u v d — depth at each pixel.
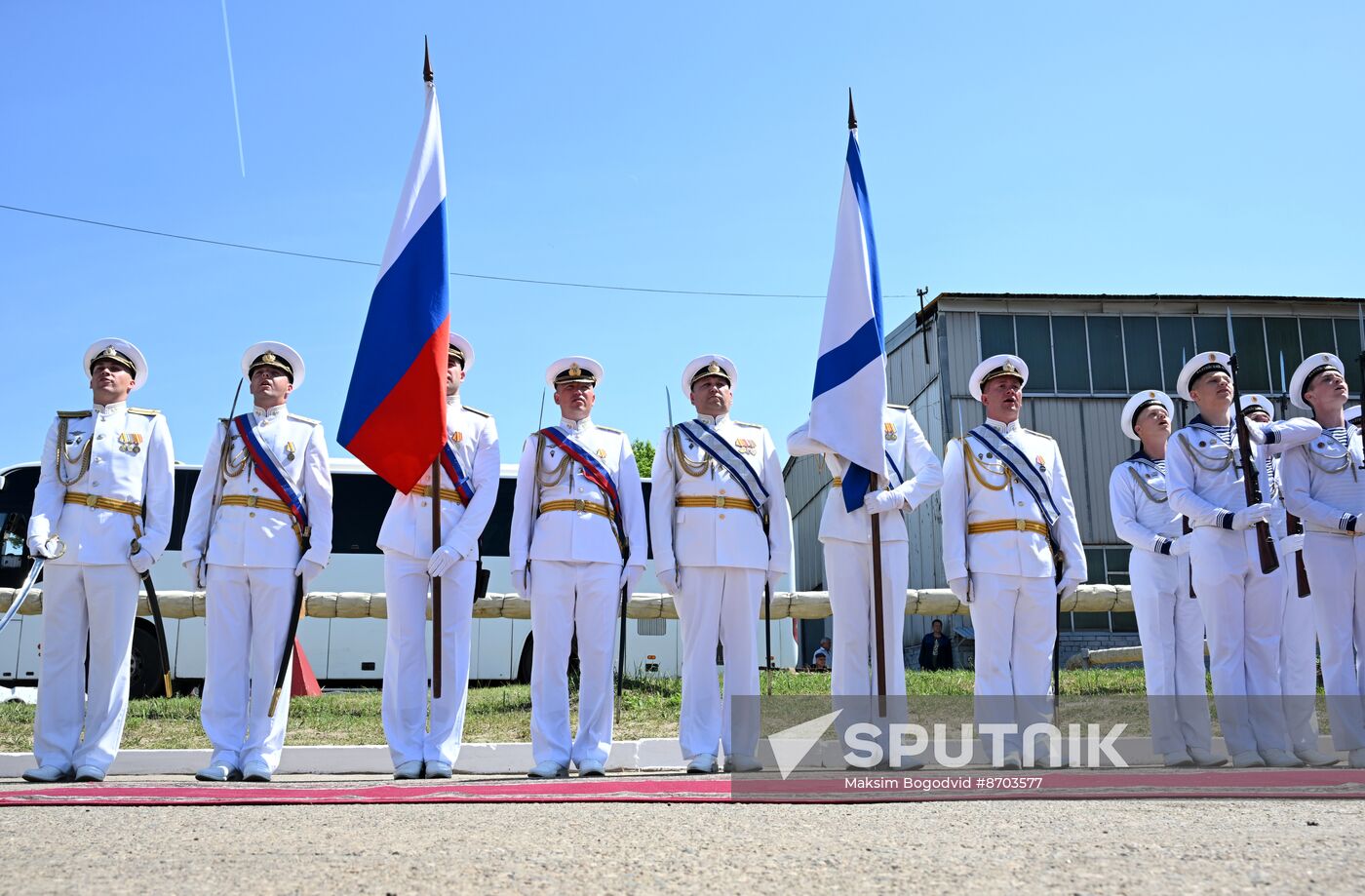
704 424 7.51
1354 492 7.54
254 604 7.03
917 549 24.69
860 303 7.64
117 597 7.10
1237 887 3.01
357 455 7.03
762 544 7.42
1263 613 7.43
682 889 3.09
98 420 7.27
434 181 7.45
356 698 10.71
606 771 7.65
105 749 7.00
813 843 3.79
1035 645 7.49
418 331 7.12
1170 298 24.12
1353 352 24.44
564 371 7.55
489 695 10.70
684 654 7.34
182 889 3.15
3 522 16.08
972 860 3.44
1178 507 7.60
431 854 3.66
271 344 7.38
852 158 7.99
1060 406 23.88
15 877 3.35
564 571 7.19
